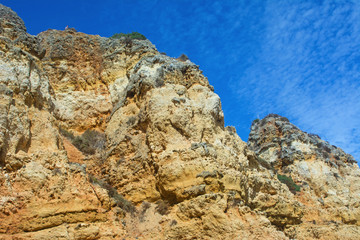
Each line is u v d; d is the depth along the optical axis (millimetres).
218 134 24828
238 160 24281
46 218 16469
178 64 27094
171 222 19578
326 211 32438
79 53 33469
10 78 19312
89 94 30844
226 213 19672
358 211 33531
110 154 25109
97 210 18516
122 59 32250
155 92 24719
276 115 46562
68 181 18594
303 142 39406
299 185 35125
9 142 17516
